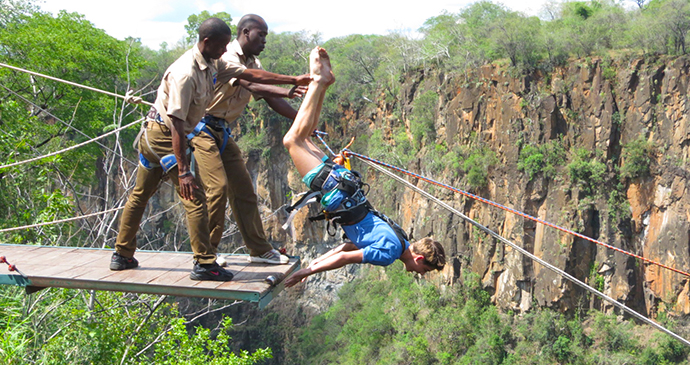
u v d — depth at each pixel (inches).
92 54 1163.3
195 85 192.2
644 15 2085.4
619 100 1952.5
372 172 2704.2
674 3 1854.1
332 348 2354.8
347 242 202.7
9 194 684.1
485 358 1964.8
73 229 725.3
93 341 454.3
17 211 669.3
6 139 660.7
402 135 2516.0
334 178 191.6
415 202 2377.0
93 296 479.5
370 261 188.5
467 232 2169.0
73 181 1125.7
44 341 448.8
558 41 1999.3
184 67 189.9
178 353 519.8
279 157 2807.6
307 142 200.5
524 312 2054.6
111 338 462.9
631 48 1972.2
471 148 2167.8
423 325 2154.3
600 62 1951.3
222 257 231.9
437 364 2025.1
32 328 446.9
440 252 194.5
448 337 2068.2
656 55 1894.7
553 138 2016.5
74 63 1127.6
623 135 1957.4
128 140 1528.1
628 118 1942.7
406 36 2608.3
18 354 397.1
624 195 1978.3
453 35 2436.0
